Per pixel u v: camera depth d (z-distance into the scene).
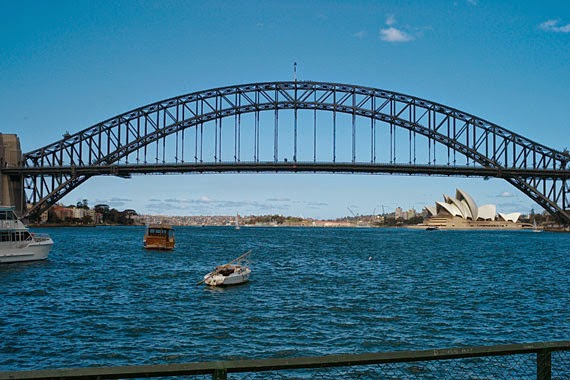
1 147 157.00
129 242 127.88
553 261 79.75
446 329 29.38
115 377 5.79
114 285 46.53
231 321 30.95
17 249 64.38
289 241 147.50
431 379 18.44
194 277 53.84
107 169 151.88
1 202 155.88
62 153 157.75
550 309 35.75
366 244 131.50
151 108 151.75
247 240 152.62
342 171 151.00
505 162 151.75
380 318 32.03
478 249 111.12
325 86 150.62
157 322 30.56
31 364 22.47
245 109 150.88
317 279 52.31
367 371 19.92
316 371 19.92
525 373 16.73
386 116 149.75
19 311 33.59
